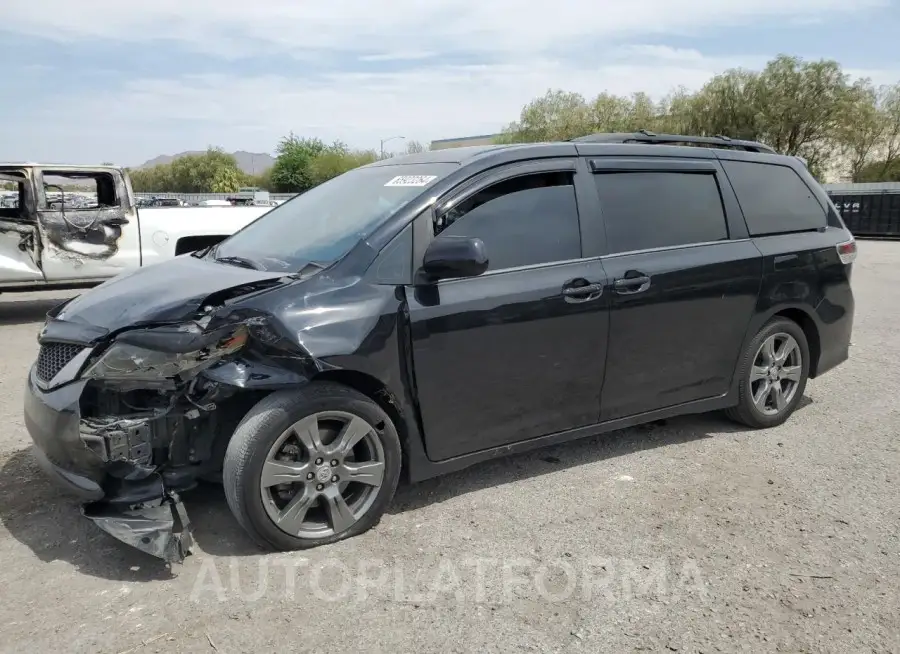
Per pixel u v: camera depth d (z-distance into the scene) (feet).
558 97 195.31
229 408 11.25
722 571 10.61
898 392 19.63
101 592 9.94
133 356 10.29
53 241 30.22
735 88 156.15
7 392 19.71
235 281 11.43
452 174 12.59
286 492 11.07
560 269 13.03
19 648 8.74
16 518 12.07
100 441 10.28
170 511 10.66
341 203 13.74
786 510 12.56
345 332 10.97
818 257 16.71
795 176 17.28
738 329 15.47
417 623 9.31
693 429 16.65
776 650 8.85
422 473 12.10
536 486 13.48
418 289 11.73
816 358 17.29
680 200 14.90
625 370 13.94
